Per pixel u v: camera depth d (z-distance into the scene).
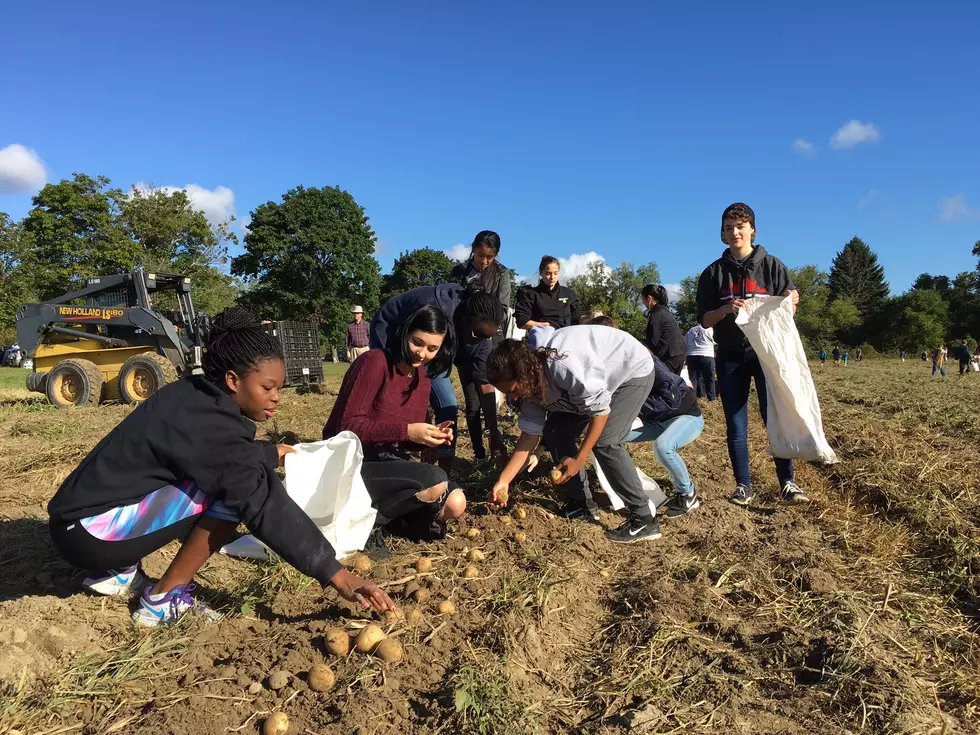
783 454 4.06
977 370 26.16
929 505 4.04
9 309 38.09
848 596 2.88
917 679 2.32
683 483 4.05
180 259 42.09
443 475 3.33
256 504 2.25
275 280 47.56
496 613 2.70
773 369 3.94
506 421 6.85
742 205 4.18
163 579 2.48
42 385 9.73
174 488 2.31
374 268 51.62
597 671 2.42
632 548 3.59
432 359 3.43
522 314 5.97
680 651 2.51
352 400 3.33
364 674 2.17
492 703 2.06
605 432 3.52
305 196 48.69
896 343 75.88
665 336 6.30
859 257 91.62
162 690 2.08
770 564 3.27
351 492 3.12
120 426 2.30
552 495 4.39
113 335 10.24
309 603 2.73
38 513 3.73
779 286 4.21
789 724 2.08
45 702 1.95
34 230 38.31
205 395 2.26
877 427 6.46
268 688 2.11
